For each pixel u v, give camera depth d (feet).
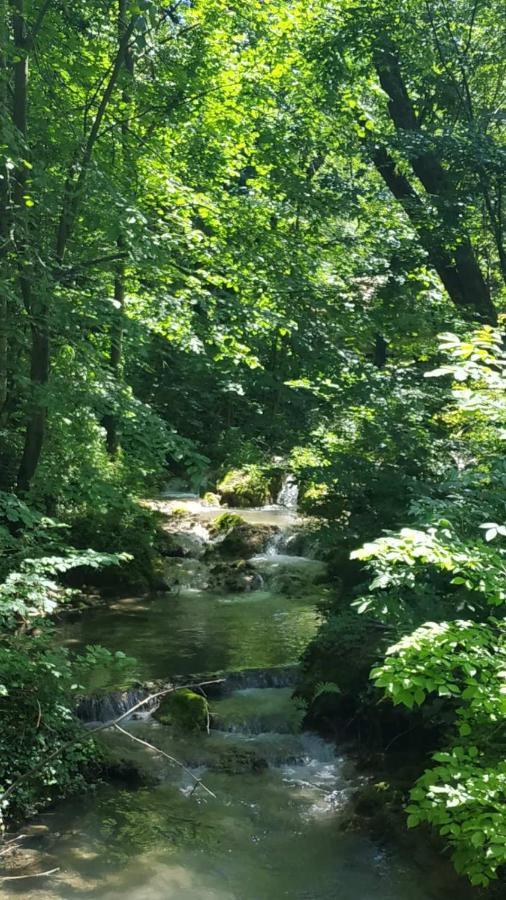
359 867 20.61
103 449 50.62
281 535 56.85
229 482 71.46
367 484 32.19
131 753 26.66
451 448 32.37
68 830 22.22
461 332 41.63
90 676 32.53
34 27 33.65
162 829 22.50
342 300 43.21
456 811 13.25
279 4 44.27
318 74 47.52
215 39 43.80
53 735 24.41
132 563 48.01
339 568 45.91
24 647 26.78
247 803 24.11
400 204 47.73
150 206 41.16
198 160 45.91
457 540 15.05
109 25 39.24
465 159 42.32
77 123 38.11
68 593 27.63
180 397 82.48
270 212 44.70
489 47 46.29
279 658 35.78
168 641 38.11
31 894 19.19
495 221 44.80
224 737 28.48
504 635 15.74
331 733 28.37
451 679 13.57
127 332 34.91
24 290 33.53
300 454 52.42
